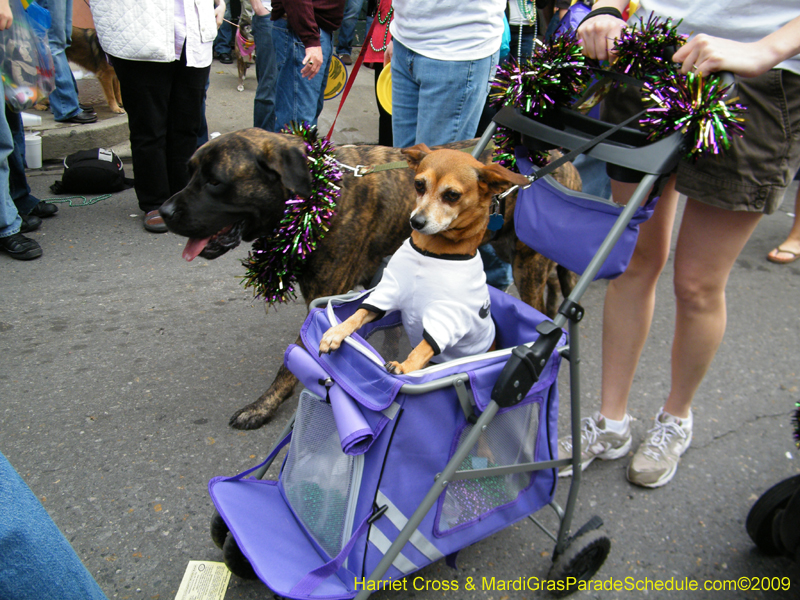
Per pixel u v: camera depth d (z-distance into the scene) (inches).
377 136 267.3
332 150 100.0
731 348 142.3
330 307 70.4
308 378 68.7
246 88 345.7
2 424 104.0
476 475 66.5
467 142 112.2
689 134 63.4
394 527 64.5
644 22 82.6
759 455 109.1
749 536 88.4
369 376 62.7
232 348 130.0
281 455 101.3
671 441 100.2
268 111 222.4
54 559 46.3
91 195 207.5
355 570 64.4
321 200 92.7
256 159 93.6
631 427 114.0
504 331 81.8
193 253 97.5
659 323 151.6
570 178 111.1
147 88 165.6
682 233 85.4
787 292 170.2
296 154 91.9
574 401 70.9
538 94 76.4
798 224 184.9
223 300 149.1
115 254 168.4
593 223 67.7
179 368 122.1
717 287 86.2
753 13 74.7
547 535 84.7
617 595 80.8
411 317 70.8
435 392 62.9
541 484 76.9
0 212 155.9
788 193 239.6
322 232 94.0
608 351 97.3
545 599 79.4
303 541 70.0
